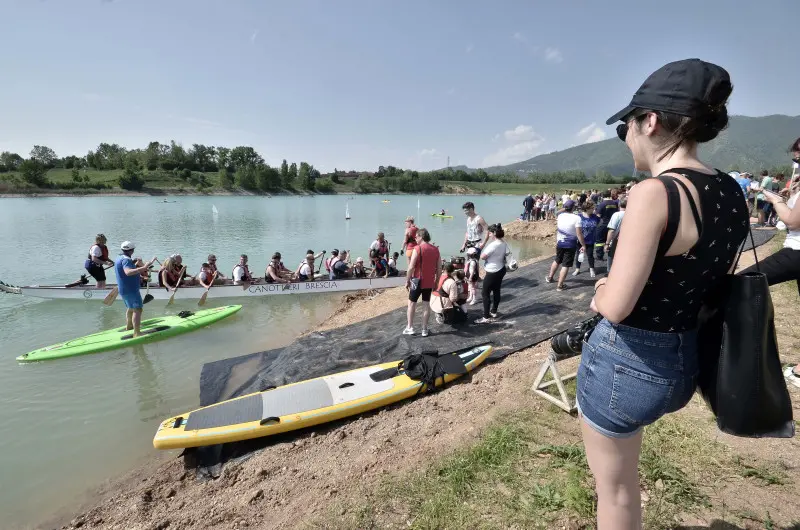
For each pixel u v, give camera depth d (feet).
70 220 115.34
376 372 19.99
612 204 37.09
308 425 16.81
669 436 10.29
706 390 4.75
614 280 4.19
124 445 17.95
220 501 13.16
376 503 9.99
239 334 31.63
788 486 8.45
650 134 4.61
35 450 17.62
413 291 23.79
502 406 13.82
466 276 31.22
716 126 4.33
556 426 11.93
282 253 67.41
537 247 74.79
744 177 41.83
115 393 22.33
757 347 4.41
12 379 23.82
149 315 36.68
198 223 111.24
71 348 27.32
